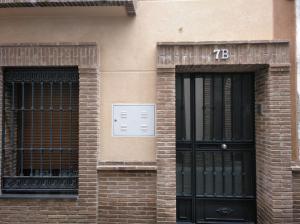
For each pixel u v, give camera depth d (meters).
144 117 5.50
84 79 5.38
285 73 5.21
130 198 5.41
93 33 5.55
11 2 4.96
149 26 5.52
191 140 5.90
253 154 5.86
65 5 5.05
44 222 5.38
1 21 5.59
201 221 5.86
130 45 5.53
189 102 5.91
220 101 5.89
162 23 5.51
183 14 5.50
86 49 5.39
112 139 5.51
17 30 5.57
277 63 5.21
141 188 5.41
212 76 5.91
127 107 5.52
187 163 5.89
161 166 5.30
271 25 5.41
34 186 5.55
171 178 5.29
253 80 5.89
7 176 5.55
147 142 5.49
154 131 5.49
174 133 5.31
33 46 5.42
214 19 5.47
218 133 5.89
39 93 5.71
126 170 5.41
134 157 5.49
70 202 5.38
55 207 5.38
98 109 5.45
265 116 5.39
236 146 5.88
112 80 5.53
